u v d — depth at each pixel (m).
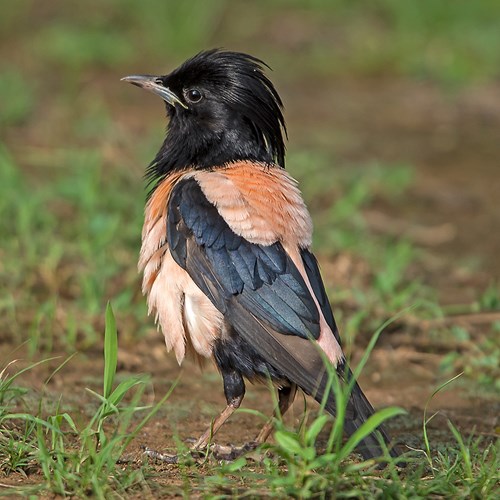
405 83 26.38
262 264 10.03
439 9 29.25
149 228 10.66
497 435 11.03
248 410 9.10
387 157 21.58
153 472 9.23
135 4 28.64
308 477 8.35
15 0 29.17
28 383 11.79
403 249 16.33
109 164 19.02
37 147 20.39
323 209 18.47
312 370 9.55
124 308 13.77
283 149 11.51
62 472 8.62
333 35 28.92
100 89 24.52
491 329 14.16
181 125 11.30
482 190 20.03
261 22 29.42
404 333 13.98
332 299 14.51
